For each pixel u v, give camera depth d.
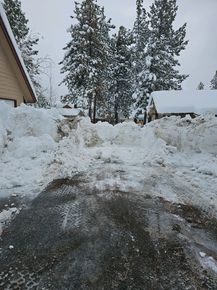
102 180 5.14
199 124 8.28
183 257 2.57
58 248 2.67
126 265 2.42
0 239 2.83
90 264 2.42
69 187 4.66
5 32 9.48
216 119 8.10
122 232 3.05
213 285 2.18
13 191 4.36
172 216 3.56
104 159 7.04
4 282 2.16
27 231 3.02
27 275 2.25
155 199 4.19
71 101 21.73
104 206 3.84
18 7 19.89
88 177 5.34
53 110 9.12
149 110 22.42
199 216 3.59
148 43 24.66
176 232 3.10
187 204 4.00
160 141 8.43
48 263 2.42
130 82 29.73
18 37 20.25
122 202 4.02
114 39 29.22
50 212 3.57
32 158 6.23
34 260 2.46
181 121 8.85
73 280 2.19
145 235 2.99
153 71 24.62
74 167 5.86
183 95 18.77
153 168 6.20
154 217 3.51
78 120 9.55
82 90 20.69
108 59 22.55
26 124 7.70
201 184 5.00
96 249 2.67
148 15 25.08
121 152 7.95
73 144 7.62
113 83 29.52
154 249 2.70
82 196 4.23
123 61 29.77
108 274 2.28
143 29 28.06
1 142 6.20
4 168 5.39
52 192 4.38
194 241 2.90
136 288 2.12
